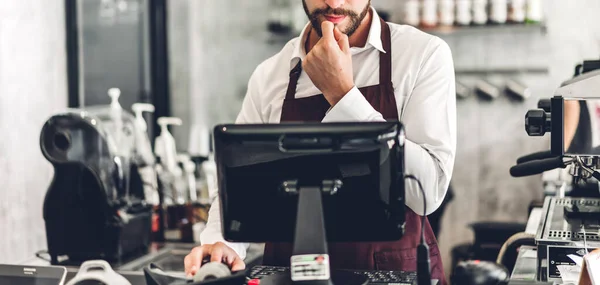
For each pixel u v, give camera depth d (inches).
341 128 57.9
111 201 111.7
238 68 210.4
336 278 61.7
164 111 202.2
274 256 79.9
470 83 199.2
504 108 197.5
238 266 63.4
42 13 138.8
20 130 130.9
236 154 59.0
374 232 59.1
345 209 58.6
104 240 112.3
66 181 112.0
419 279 58.2
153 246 127.6
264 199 59.2
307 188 58.2
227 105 211.6
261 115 87.2
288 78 84.6
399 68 79.4
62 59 145.9
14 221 128.6
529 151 196.7
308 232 57.4
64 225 113.0
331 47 67.5
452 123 76.9
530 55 195.0
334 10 73.7
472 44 197.8
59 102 144.5
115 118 124.0
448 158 74.3
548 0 192.9
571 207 91.0
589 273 59.7
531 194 198.1
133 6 184.4
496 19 186.1
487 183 200.2
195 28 209.8
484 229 154.9
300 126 58.5
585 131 69.5
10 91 128.1
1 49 126.0
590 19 191.0
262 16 208.1
